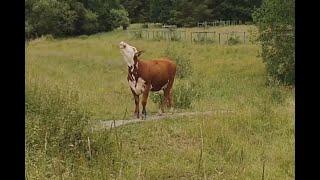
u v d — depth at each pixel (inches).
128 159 321.4
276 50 876.6
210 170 317.4
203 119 441.4
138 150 344.8
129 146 350.9
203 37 1592.0
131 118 454.9
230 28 1977.1
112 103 524.4
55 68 853.2
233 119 446.9
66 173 270.4
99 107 486.3
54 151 296.8
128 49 453.1
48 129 311.1
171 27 2159.2
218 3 2434.8
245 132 418.0
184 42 1521.9
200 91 684.7
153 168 306.2
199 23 2352.4
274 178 306.0
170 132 401.1
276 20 879.7
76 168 283.4
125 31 2144.4
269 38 888.3
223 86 779.4
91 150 316.2
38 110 344.8
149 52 1273.4
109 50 1365.7
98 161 300.2
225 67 1050.7
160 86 480.7
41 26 2017.7
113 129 387.5
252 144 385.7
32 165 267.3
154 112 500.1
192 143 378.3
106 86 691.4
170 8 2716.5
